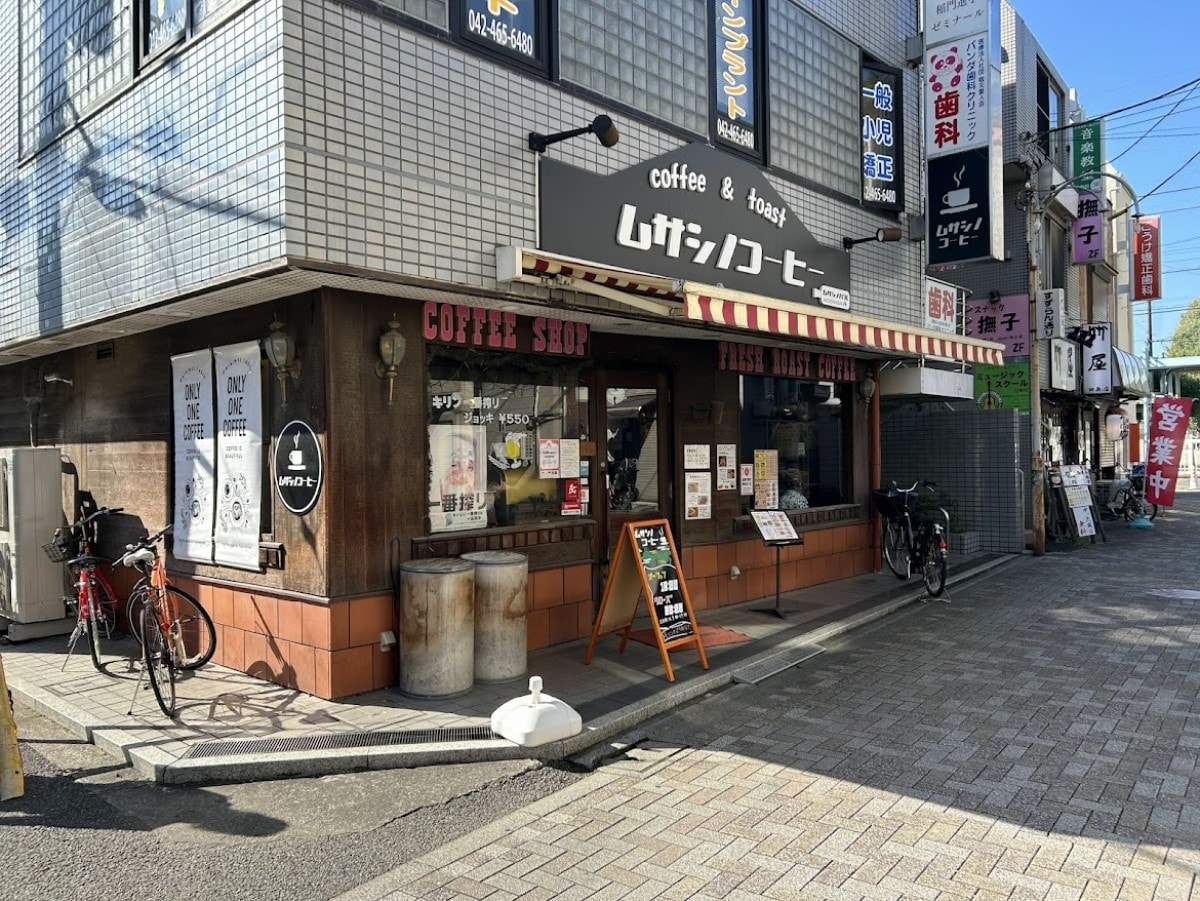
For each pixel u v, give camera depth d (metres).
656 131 7.01
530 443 7.01
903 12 10.60
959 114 9.95
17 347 8.04
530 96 5.99
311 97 4.74
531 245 5.95
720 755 4.89
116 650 7.08
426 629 5.61
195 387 6.59
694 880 3.44
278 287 5.32
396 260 5.14
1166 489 16.95
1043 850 3.65
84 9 6.56
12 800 4.27
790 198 8.62
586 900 3.29
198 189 5.30
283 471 5.81
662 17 7.25
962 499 13.64
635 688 5.95
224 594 6.36
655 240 6.85
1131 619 8.33
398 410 5.88
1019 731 5.16
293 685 5.80
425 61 5.33
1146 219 22.77
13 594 7.36
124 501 7.52
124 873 3.54
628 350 7.98
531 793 4.38
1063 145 18.34
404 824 4.01
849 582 10.33
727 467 8.93
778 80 8.57
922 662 6.83
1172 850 3.63
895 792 4.29
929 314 11.78
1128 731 5.14
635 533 6.41
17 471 7.34
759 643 7.27
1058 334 14.99
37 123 7.26
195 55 5.29
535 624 6.89
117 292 6.24
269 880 3.47
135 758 4.64
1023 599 9.48
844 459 10.89
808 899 3.28
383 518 5.79
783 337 8.55
